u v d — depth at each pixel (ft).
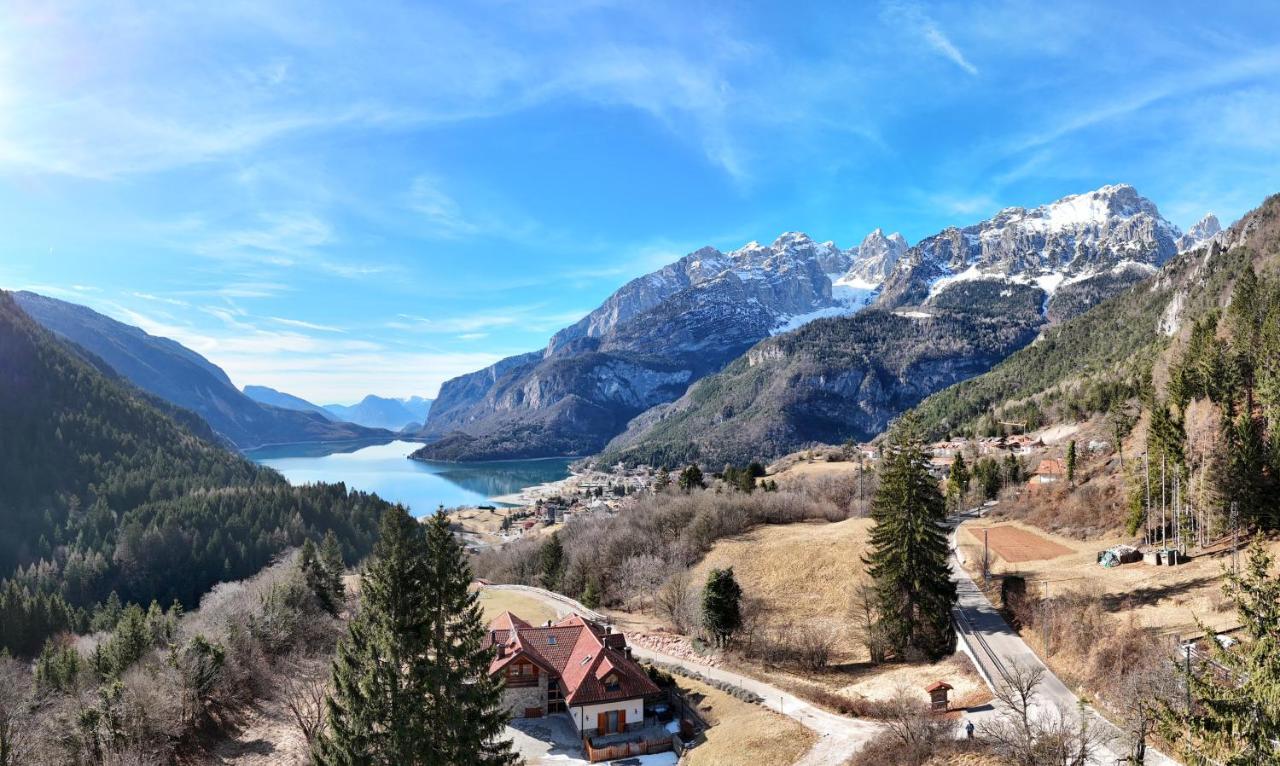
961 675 226.99
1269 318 369.09
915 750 167.73
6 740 189.47
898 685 231.50
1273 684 102.22
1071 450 466.70
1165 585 252.42
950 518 492.95
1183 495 314.96
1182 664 131.13
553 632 259.80
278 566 436.76
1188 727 120.16
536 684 240.73
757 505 492.13
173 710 209.46
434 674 149.18
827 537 406.62
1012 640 250.57
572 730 226.79
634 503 605.73
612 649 241.14
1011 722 168.86
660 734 222.28
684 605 322.75
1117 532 362.53
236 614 302.86
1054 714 180.65
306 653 300.20
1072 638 227.81
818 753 185.68
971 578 326.44
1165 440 323.16
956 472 548.31
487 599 380.17
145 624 289.12
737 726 212.43
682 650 284.82
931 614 257.55
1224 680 123.44
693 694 243.81
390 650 150.20
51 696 227.20
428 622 158.30
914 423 266.98
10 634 424.46
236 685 250.57
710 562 403.34
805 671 260.01
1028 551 360.07
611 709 225.35
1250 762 102.17
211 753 214.07
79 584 609.83
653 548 440.04
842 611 319.06
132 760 182.09
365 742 144.36
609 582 422.41
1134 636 207.10
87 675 249.75
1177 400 395.14
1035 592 280.92
